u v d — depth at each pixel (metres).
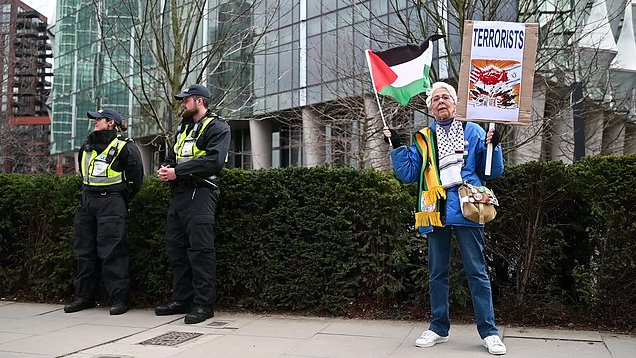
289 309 6.73
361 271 6.48
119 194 6.92
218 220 6.88
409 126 15.32
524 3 8.66
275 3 16.97
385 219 6.38
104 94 25.72
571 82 10.67
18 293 7.86
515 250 6.07
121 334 5.67
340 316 6.43
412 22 11.13
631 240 5.66
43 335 5.64
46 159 43.78
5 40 35.75
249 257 6.80
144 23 9.73
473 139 5.06
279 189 6.70
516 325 5.89
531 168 5.97
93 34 26.97
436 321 5.12
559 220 6.11
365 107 16.23
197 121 6.55
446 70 10.44
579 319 5.87
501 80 4.88
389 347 5.05
